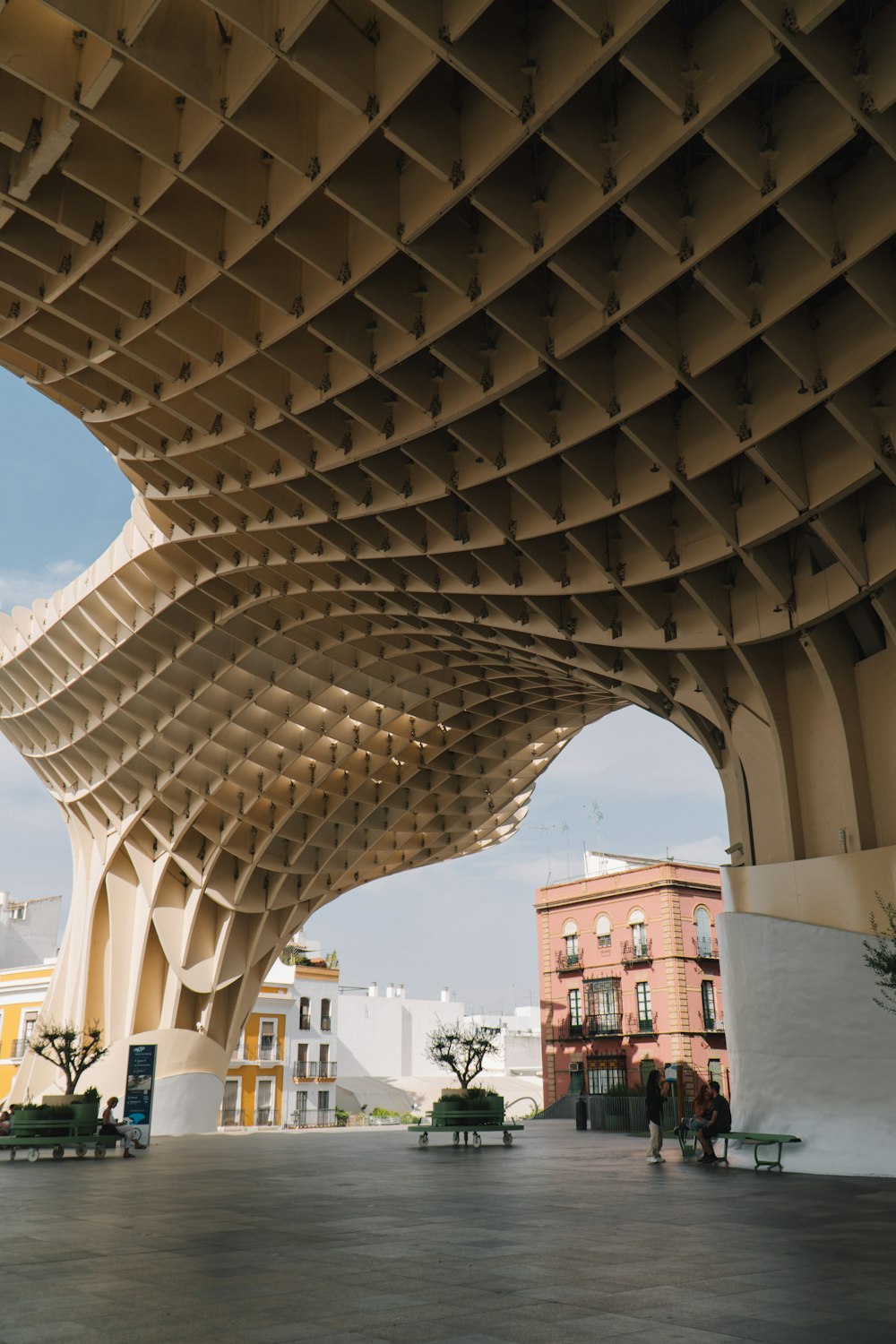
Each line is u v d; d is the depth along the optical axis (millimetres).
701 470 17688
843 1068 18984
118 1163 24219
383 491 21484
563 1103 56469
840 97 10984
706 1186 15781
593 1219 11930
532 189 14117
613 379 17266
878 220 12664
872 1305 7188
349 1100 73500
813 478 17359
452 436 20359
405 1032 87625
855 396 15578
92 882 45500
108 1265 9203
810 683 21750
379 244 14930
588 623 23609
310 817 41000
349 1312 7129
